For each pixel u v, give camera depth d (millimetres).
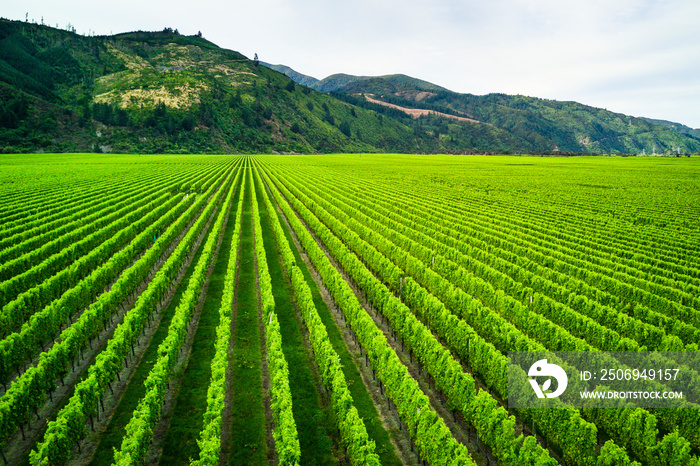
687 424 14281
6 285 24109
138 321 20141
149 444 14055
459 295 24422
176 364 18984
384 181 96000
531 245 37125
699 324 22781
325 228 40469
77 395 13906
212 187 71625
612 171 131125
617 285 27516
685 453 12023
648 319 22859
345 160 187625
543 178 106938
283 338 21828
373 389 17938
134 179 85438
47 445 11922
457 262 33500
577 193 77438
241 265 33500
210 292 27703
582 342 18453
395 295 29172
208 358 19562
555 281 29438
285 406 13750
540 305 24328
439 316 22000
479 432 14344
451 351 21656
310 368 19156
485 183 94000
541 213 55500
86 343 19859
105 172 100000
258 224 41125
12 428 13680
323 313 25297
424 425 13273
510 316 23438
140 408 13953
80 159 145125
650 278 29672
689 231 46062
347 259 31078
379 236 38062
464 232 42938
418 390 14367
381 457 14109
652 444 13023
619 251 36375
